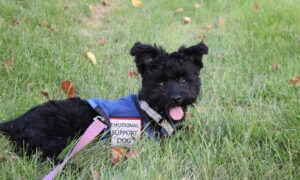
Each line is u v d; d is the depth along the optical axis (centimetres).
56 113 126
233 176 121
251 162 125
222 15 246
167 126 132
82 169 124
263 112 150
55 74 165
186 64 135
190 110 149
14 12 205
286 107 152
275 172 121
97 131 125
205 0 270
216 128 140
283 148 132
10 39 182
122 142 129
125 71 176
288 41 203
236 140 132
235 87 166
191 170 124
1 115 136
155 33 211
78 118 127
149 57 135
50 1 234
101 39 199
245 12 246
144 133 130
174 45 199
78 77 167
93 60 180
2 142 125
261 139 135
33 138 123
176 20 237
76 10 231
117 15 236
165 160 123
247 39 208
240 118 142
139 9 249
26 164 120
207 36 213
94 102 129
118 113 129
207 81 171
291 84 163
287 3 263
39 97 152
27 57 171
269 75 176
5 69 165
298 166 123
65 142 126
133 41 201
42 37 190
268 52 193
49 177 112
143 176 116
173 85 132
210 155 127
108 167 123
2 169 117
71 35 198
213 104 155
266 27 218
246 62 185
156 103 131
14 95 151
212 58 192
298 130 135
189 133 137
